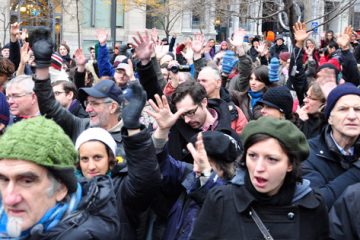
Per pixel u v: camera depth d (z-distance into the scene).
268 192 3.00
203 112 4.56
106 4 34.25
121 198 3.51
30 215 2.45
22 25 30.38
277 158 2.94
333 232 3.29
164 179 3.74
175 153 4.55
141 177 3.28
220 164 3.67
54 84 6.00
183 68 8.04
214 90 5.40
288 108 5.06
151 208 3.87
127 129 3.28
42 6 30.78
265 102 5.07
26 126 2.45
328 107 3.99
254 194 3.01
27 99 4.86
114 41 16.62
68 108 6.04
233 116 5.67
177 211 3.69
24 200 2.41
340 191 3.71
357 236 3.26
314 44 12.85
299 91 7.37
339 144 3.95
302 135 3.04
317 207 3.06
